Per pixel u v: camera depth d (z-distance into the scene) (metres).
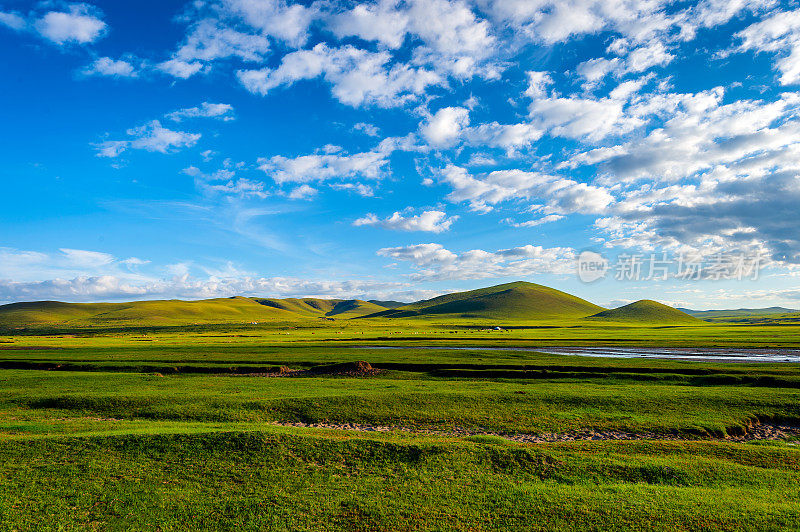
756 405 31.77
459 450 20.47
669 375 46.62
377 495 16.33
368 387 40.69
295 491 16.66
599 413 30.56
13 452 19.64
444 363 56.03
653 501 15.77
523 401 33.66
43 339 127.50
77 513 14.73
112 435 21.58
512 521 14.48
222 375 54.19
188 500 15.77
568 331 160.25
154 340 116.38
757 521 14.34
